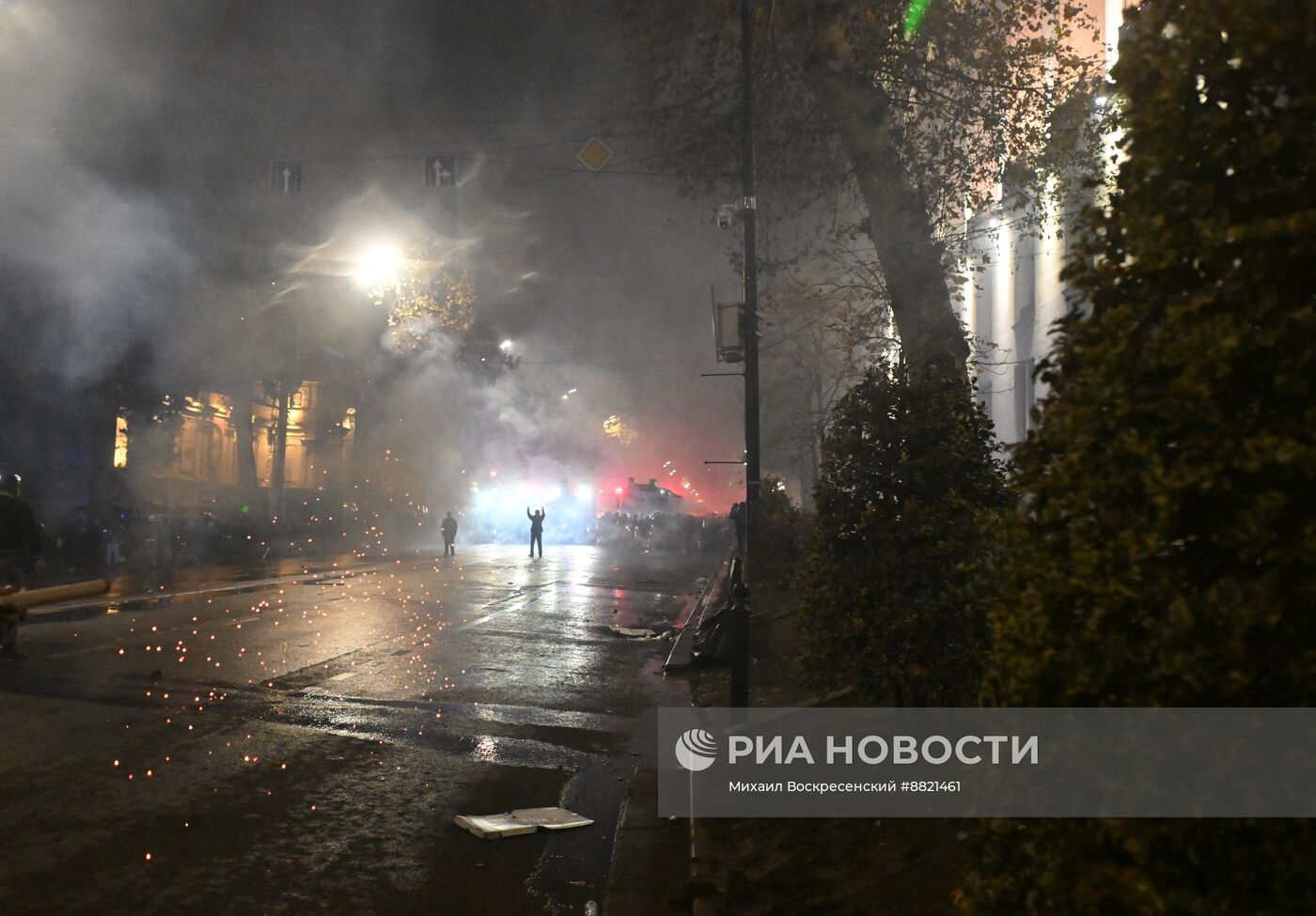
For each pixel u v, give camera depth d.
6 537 10.98
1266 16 2.36
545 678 11.89
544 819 6.54
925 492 6.35
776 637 12.80
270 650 12.90
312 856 5.83
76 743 7.86
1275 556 2.14
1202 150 2.48
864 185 11.41
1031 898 2.59
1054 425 2.65
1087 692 2.51
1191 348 2.28
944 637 6.11
